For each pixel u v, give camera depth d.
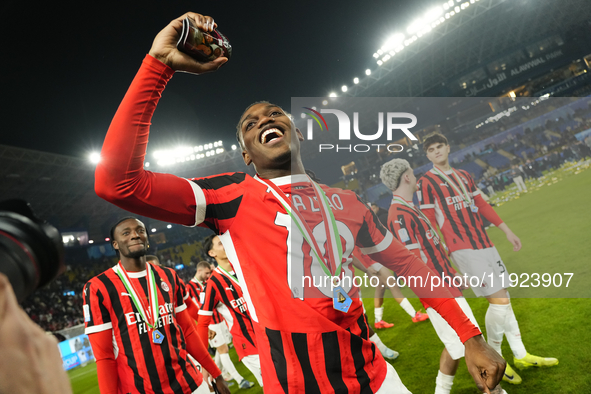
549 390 2.19
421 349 3.43
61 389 0.25
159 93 0.97
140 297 2.28
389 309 5.10
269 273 1.15
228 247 1.26
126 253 2.31
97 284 2.22
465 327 1.23
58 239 0.35
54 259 0.34
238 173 1.32
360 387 1.10
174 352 2.25
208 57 0.95
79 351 9.58
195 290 5.16
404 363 3.22
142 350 2.18
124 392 2.16
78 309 17.56
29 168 17.92
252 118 1.33
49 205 20.72
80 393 6.21
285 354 1.11
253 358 3.19
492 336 2.18
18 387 0.22
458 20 16.97
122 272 2.32
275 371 1.12
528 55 16.64
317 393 1.08
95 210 23.03
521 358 2.49
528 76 13.59
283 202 1.19
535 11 15.94
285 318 1.12
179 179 1.16
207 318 3.17
